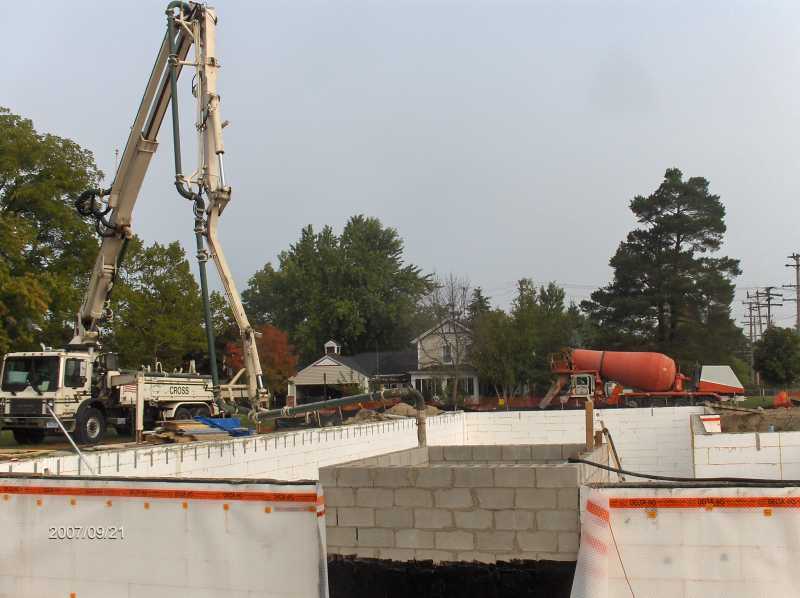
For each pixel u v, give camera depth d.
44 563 5.31
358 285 66.19
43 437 17.44
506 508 6.06
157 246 35.25
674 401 31.25
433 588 6.16
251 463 10.95
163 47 14.58
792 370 48.28
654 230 47.72
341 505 6.43
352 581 6.34
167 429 13.52
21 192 27.55
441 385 45.94
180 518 5.01
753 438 14.68
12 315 25.25
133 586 5.07
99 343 17.64
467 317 47.88
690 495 4.54
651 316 46.91
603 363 32.12
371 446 15.58
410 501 6.27
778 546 4.39
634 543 4.61
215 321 40.12
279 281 68.12
